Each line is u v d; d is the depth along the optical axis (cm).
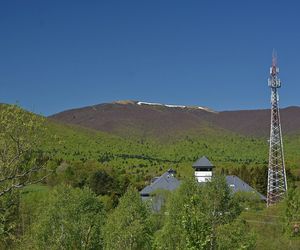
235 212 3462
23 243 4366
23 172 3139
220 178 3516
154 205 8188
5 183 3356
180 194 4600
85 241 4928
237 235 3222
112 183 14888
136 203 5656
